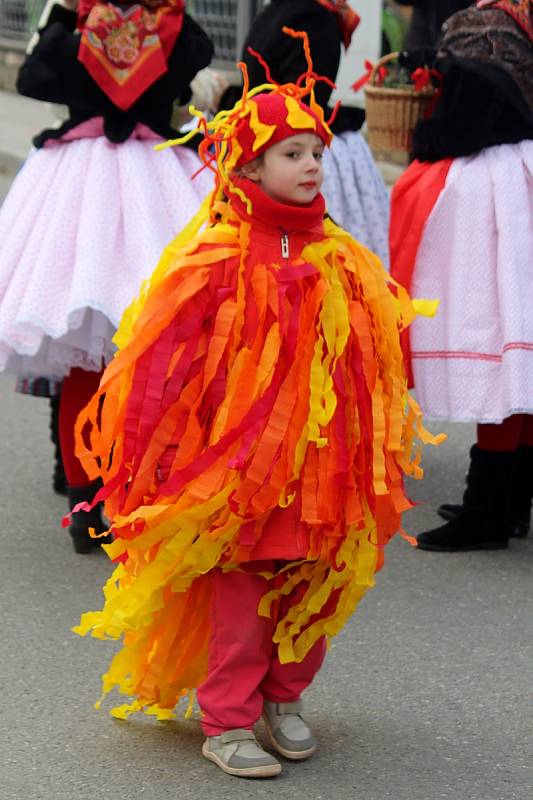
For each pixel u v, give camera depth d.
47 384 9.21
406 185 8.86
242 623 5.79
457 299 8.60
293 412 5.64
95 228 8.16
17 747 6.21
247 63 9.05
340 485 5.69
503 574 8.65
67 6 8.51
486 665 7.26
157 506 5.62
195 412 5.68
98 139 8.47
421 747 6.29
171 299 5.66
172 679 6.14
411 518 9.62
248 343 5.70
